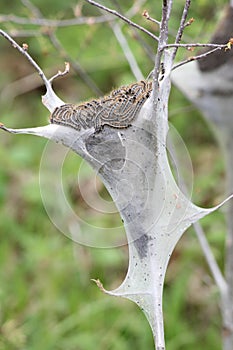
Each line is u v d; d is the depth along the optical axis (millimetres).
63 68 11117
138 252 5008
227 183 7543
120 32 7840
